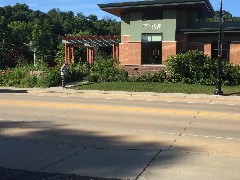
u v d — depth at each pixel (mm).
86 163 7070
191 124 11852
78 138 9461
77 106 16688
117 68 29641
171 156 7594
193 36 29453
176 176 6293
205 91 22438
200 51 27906
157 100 19906
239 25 29203
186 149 8242
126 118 13094
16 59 50750
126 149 8203
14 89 25891
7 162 7180
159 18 29531
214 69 25859
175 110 15477
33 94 23516
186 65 26672
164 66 29141
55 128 10945
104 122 12156
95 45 40875
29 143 8828
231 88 23594
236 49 28359
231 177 6266
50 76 27922
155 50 29875
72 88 25562
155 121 12438
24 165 6965
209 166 6891
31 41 89500
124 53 30938
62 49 48500
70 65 32875
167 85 25031
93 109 15633
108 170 6605
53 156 7605
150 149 8203
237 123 12078
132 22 30359
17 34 85875
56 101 18969
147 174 6383
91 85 26297
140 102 18812
